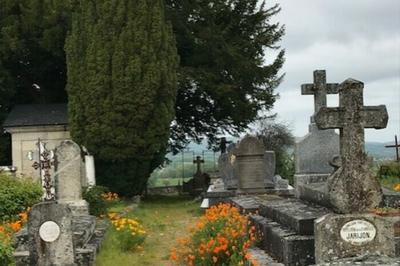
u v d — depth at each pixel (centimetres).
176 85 2748
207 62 3325
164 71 2641
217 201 2216
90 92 2611
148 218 2069
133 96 2597
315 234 966
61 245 1072
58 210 1076
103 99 2608
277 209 1265
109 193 2344
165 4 3294
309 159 1867
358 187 1008
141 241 1403
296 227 1098
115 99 2594
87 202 1744
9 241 1121
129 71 2589
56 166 1692
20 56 3169
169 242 1534
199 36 3238
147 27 2650
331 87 1895
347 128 1014
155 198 3192
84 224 1345
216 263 1073
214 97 3325
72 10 2873
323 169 1869
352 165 1012
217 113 3503
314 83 1895
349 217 945
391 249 946
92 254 1162
